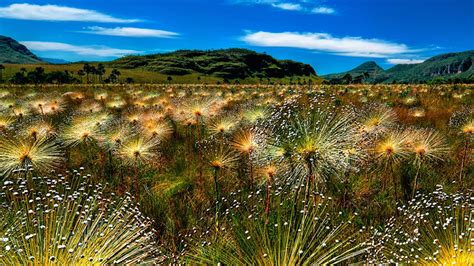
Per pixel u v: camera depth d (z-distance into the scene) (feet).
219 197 19.95
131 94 88.53
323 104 25.12
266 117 26.30
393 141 18.56
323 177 13.04
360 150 16.40
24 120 38.93
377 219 17.22
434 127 36.78
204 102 30.66
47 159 19.13
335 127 12.46
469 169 23.90
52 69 570.46
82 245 9.16
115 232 10.37
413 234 13.67
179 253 13.73
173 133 35.81
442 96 71.51
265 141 14.62
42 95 69.62
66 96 76.59
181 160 27.76
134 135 23.57
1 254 8.36
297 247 8.94
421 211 16.53
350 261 11.73
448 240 10.84
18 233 10.34
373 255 12.25
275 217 13.66
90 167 25.44
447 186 20.59
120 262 9.66
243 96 74.64
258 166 17.87
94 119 29.99
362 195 19.92
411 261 11.16
